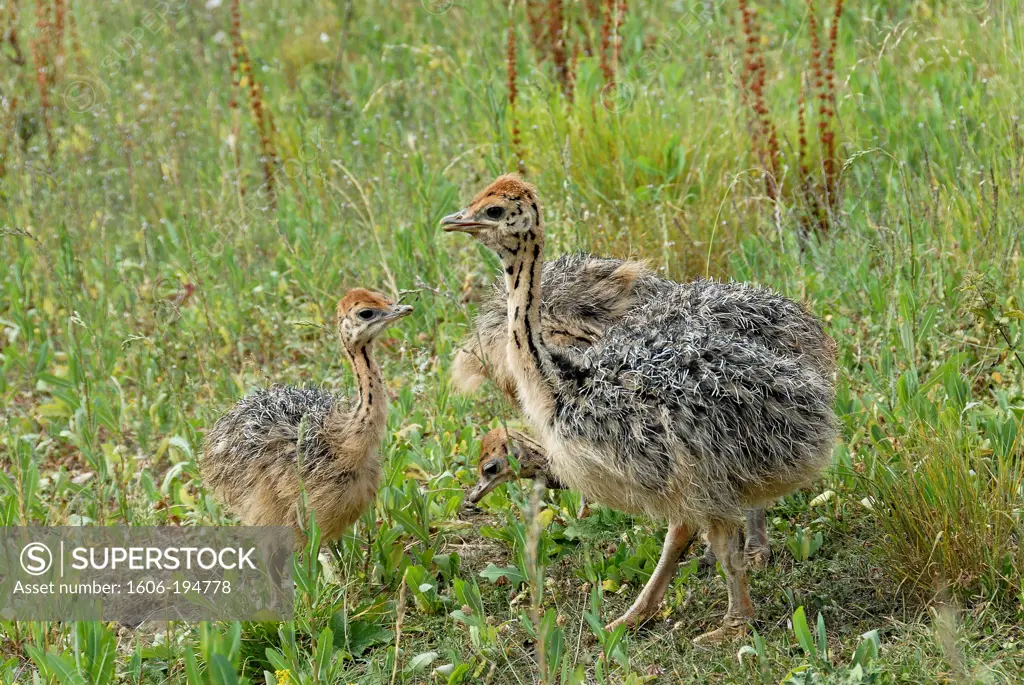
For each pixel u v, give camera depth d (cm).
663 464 961
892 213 1515
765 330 1127
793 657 953
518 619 1070
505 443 1186
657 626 1045
